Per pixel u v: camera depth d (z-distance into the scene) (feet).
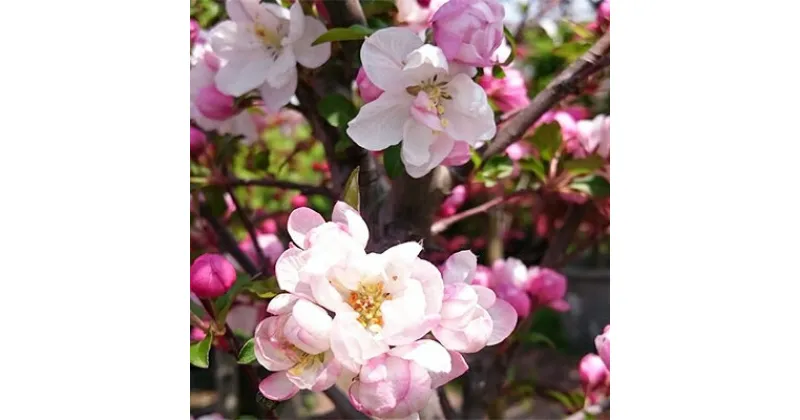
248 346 0.88
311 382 0.80
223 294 1.01
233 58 1.12
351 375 0.82
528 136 1.34
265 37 1.12
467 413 1.54
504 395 1.62
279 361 0.82
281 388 0.83
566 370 2.86
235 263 1.56
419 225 1.06
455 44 0.89
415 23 1.11
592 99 1.72
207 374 1.98
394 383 0.76
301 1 1.08
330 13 1.06
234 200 1.32
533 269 1.55
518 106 1.26
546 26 1.64
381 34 0.91
